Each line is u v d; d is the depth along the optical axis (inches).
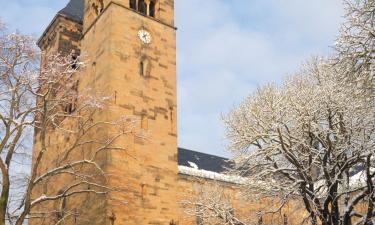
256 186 1170.6
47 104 1047.0
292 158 1078.4
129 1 1599.4
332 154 1088.2
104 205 1268.5
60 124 1510.8
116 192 1291.8
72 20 1911.9
